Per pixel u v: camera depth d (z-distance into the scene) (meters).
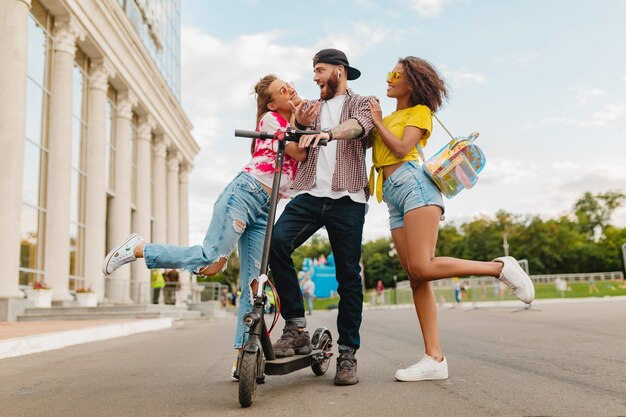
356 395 3.19
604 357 4.64
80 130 20.12
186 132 34.12
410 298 32.16
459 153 3.68
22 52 14.22
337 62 4.00
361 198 3.87
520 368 4.13
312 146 3.44
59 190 16.91
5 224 13.51
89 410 3.10
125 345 8.14
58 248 16.69
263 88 3.98
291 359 3.40
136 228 25.86
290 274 3.79
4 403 3.46
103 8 20.05
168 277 25.91
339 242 3.81
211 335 10.24
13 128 13.81
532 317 11.45
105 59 21.02
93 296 18.42
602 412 2.59
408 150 3.71
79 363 5.75
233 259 67.25
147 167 26.67
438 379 3.70
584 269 81.69
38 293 15.25
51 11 17.48
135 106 25.11
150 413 2.94
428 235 3.68
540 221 83.19
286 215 3.87
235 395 3.40
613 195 88.75
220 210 3.68
